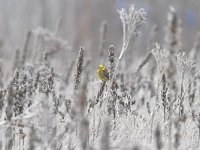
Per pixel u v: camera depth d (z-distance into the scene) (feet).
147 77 83.76
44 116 45.85
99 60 113.09
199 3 270.46
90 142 51.31
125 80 74.69
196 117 56.75
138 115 60.44
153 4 275.39
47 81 60.34
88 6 312.71
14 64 104.99
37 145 48.21
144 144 50.29
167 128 52.85
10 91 47.75
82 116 40.63
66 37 274.57
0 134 53.67
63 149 48.21
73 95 55.01
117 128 55.11
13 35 282.15
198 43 99.14
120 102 59.57
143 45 133.59
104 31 116.37
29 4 340.39
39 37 127.65
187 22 260.01
